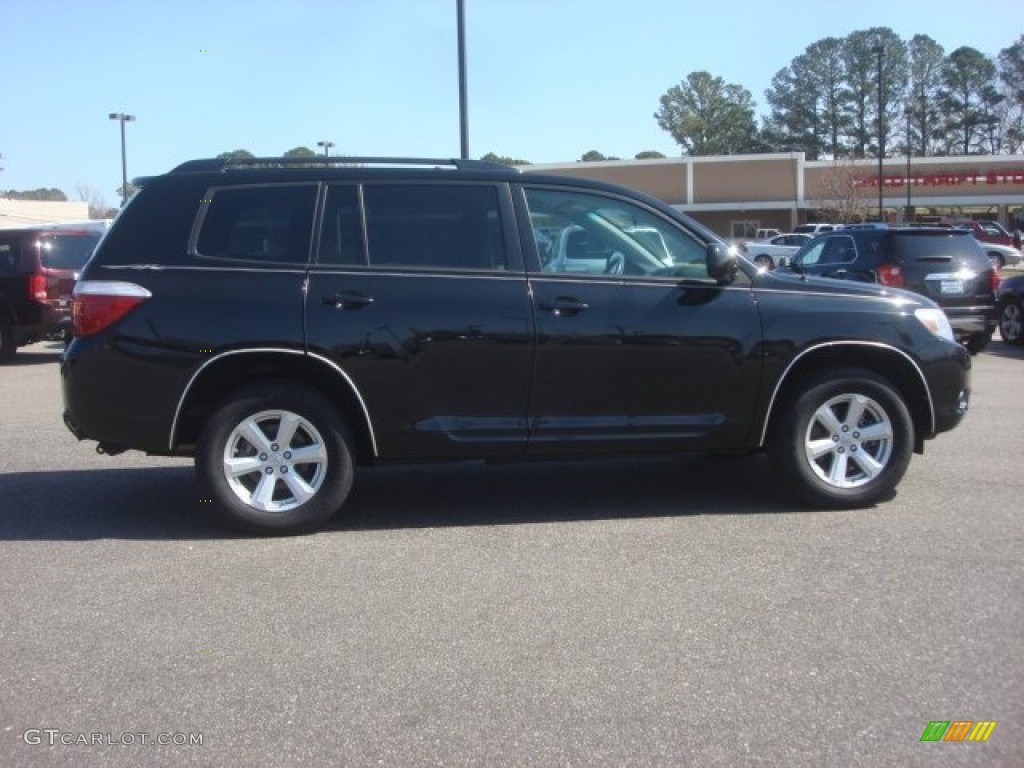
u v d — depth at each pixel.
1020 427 8.25
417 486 6.62
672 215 5.65
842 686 3.63
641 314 5.48
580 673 3.76
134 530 5.64
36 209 58.09
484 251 5.48
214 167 5.55
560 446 5.53
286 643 4.05
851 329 5.65
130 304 5.25
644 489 6.46
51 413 9.73
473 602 4.47
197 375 5.25
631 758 3.17
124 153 40.94
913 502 5.99
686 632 4.11
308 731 3.37
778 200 57.03
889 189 55.72
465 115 15.72
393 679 3.73
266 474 5.41
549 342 5.41
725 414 5.62
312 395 5.37
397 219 5.48
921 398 5.87
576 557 5.08
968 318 12.23
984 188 55.28
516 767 3.13
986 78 100.81
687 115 106.38
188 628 4.21
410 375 5.36
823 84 100.06
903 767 3.11
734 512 5.87
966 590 4.53
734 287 5.62
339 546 5.31
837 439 5.78
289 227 5.43
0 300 13.84
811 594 4.50
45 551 5.27
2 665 3.88
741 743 3.25
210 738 3.33
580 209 5.61
